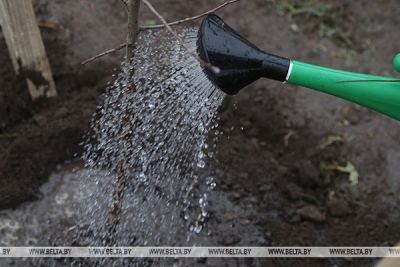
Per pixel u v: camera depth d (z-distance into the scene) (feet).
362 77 4.67
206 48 4.63
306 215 6.88
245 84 4.80
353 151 7.61
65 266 6.11
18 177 6.69
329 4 9.64
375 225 6.87
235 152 7.45
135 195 6.88
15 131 7.02
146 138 6.74
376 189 7.27
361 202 7.12
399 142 7.80
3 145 6.84
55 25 8.07
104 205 6.69
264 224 6.79
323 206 7.08
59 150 7.06
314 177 7.17
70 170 7.03
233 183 7.16
